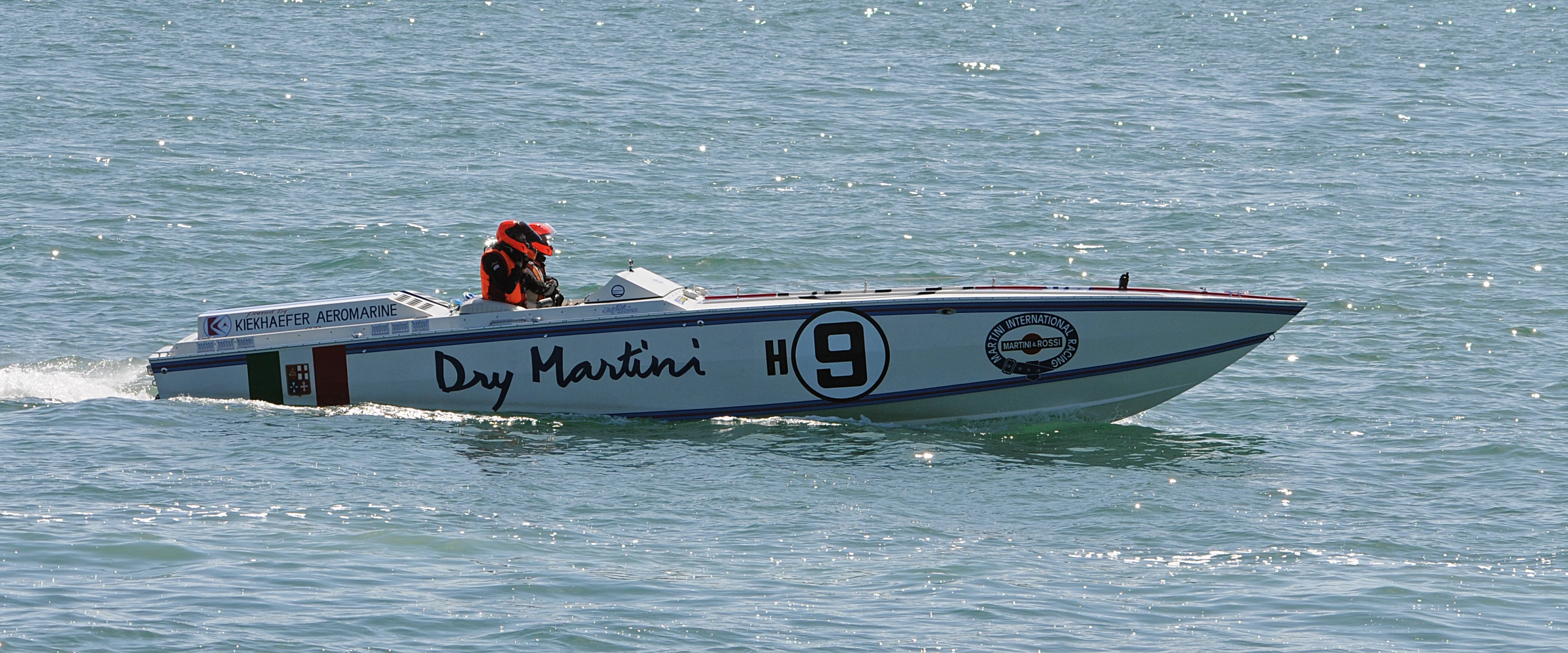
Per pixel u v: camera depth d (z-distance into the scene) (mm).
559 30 195375
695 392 58594
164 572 40500
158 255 85000
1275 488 50688
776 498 49094
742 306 58219
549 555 43031
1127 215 100812
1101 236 94688
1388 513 48031
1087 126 135875
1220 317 57062
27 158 109562
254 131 123562
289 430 56188
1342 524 46875
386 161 113812
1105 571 42719
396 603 38812
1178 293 58031
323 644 36094
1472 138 132750
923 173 113688
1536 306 77125
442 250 88750
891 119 137750
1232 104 150625
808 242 92125
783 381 58375
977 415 59000
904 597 40344
